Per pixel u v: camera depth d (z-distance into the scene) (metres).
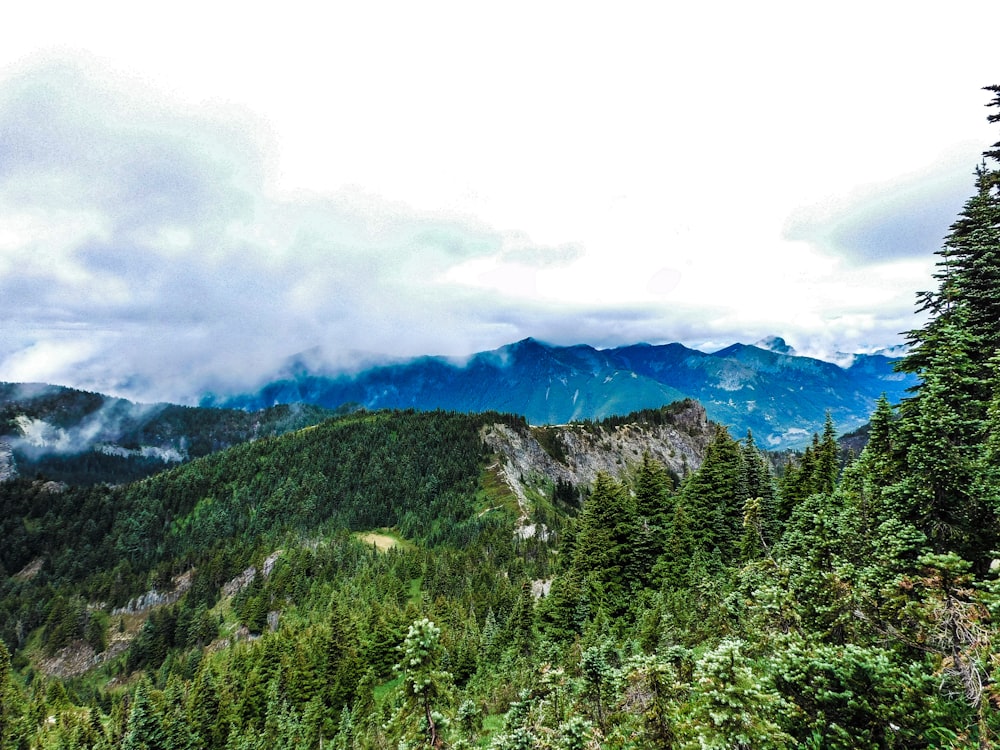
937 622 12.07
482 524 184.88
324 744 66.81
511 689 42.97
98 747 80.75
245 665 98.00
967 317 25.80
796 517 38.00
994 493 18.81
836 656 11.48
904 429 22.64
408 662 16.30
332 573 156.25
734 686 11.98
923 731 10.36
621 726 19.72
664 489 64.12
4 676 114.00
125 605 188.75
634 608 47.84
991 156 28.17
